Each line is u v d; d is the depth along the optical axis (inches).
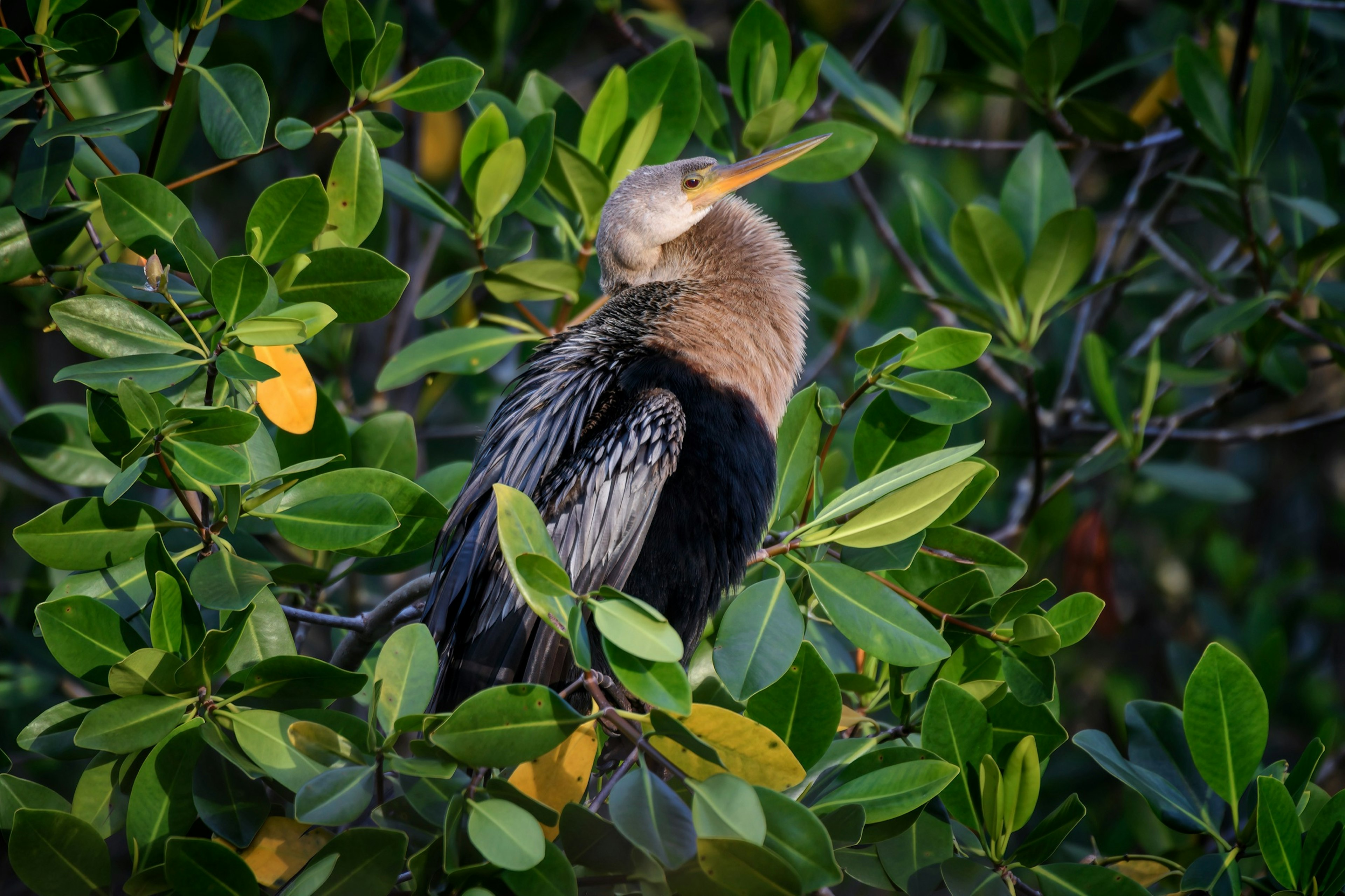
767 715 233.0
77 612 230.5
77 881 220.2
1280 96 367.9
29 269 278.2
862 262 485.4
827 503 296.7
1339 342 378.6
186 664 219.1
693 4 650.2
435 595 286.7
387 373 333.4
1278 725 471.8
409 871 221.1
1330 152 401.7
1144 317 564.7
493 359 341.1
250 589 241.6
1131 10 576.7
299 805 199.3
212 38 294.0
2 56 259.3
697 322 321.7
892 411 277.6
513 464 297.6
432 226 482.0
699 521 296.0
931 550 277.4
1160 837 392.8
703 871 205.8
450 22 471.8
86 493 418.3
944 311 455.8
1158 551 564.7
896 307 526.0
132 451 227.8
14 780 232.8
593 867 210.5
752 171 356.5
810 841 200.5
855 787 228.7
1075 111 408.8
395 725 204.2
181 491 245.0
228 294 231.0
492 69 474.3
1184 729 255.4
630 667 196.9
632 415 290.7
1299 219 398.6
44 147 270.7
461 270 464.1
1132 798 404.5
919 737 268.4
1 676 358.3
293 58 491.8
